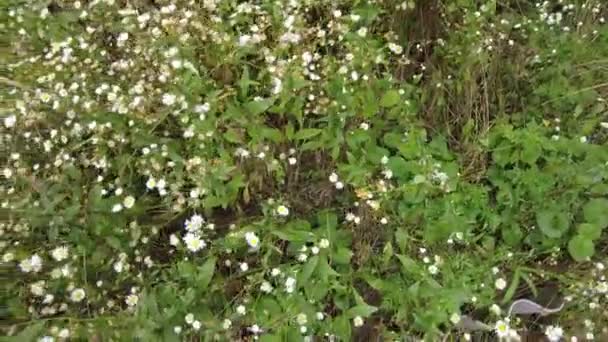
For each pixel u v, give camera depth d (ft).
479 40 2.08
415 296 1.72
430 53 2.25
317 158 2.01
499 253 1.88
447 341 1.86
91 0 2.18
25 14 2.14
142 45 2.01
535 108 2.13
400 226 1.90
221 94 1.95
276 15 2.02
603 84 2.08
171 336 1.64
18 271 1.77
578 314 1.86
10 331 1.62
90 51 2.08
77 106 1.93
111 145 1.88
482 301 1.79
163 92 1.96
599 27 2.25
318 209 1.99
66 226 1.79
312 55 2.03
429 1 2.18
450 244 1.87
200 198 1.90
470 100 2.11
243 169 1.93
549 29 2.22
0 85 2.06
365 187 1.87
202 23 2.04
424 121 2.15
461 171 2.00
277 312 1.69
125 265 1.77
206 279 1.70
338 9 2.14
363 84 1.98
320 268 1.74
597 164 1.93
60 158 1.87
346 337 1.69
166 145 1.88
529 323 1.95
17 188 1.86
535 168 1.94
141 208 1.86
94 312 1.74
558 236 1.89
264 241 1.79
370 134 1.99
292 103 1.94
